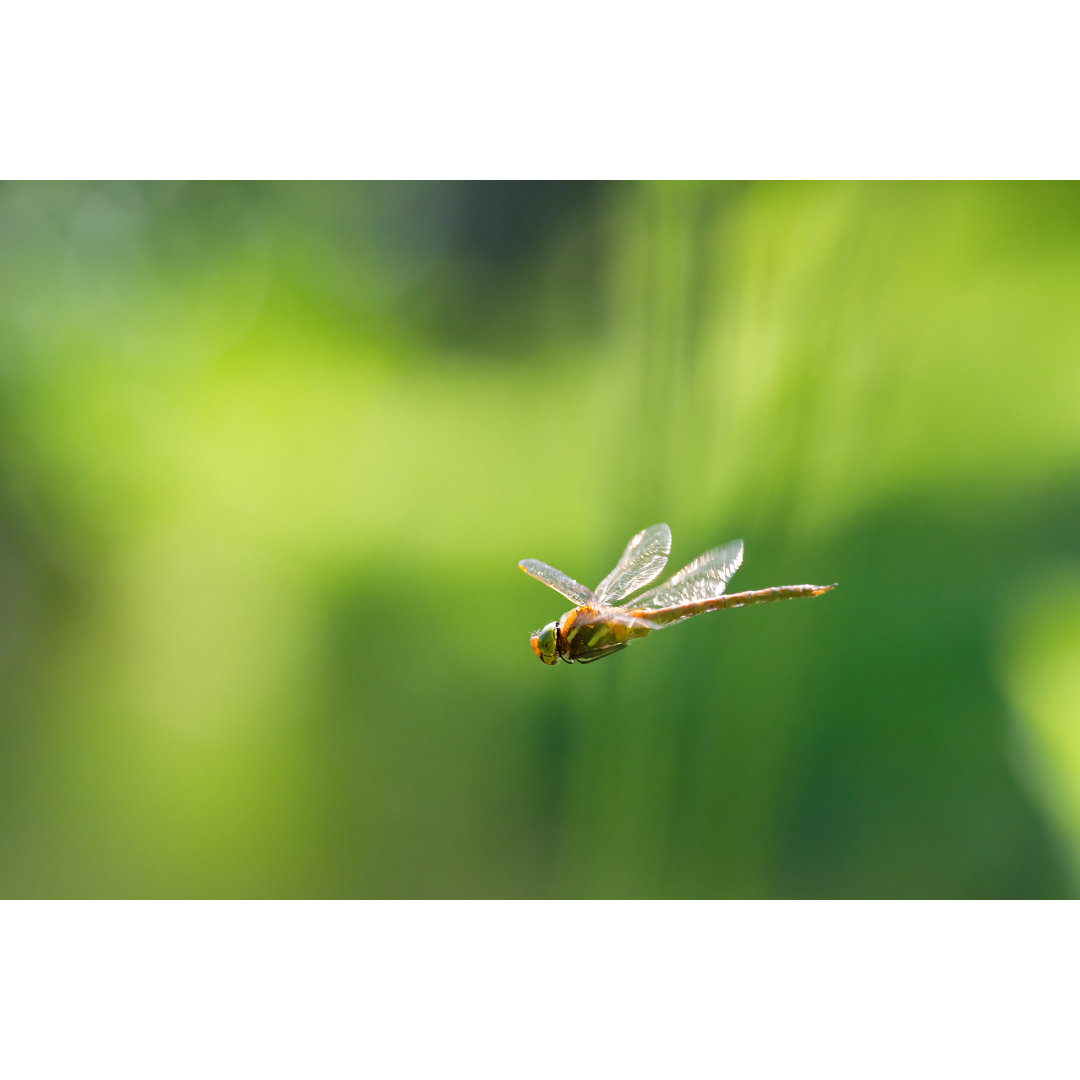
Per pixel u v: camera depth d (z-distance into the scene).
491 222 2.29
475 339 2.27
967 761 1.15
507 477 1.94
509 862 1.44
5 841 1.62
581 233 1.95
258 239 2.51
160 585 2.06
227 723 1.79
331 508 2.05
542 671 1.63
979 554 1.17
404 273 2.46
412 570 1.86
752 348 1.10
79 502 2.16
